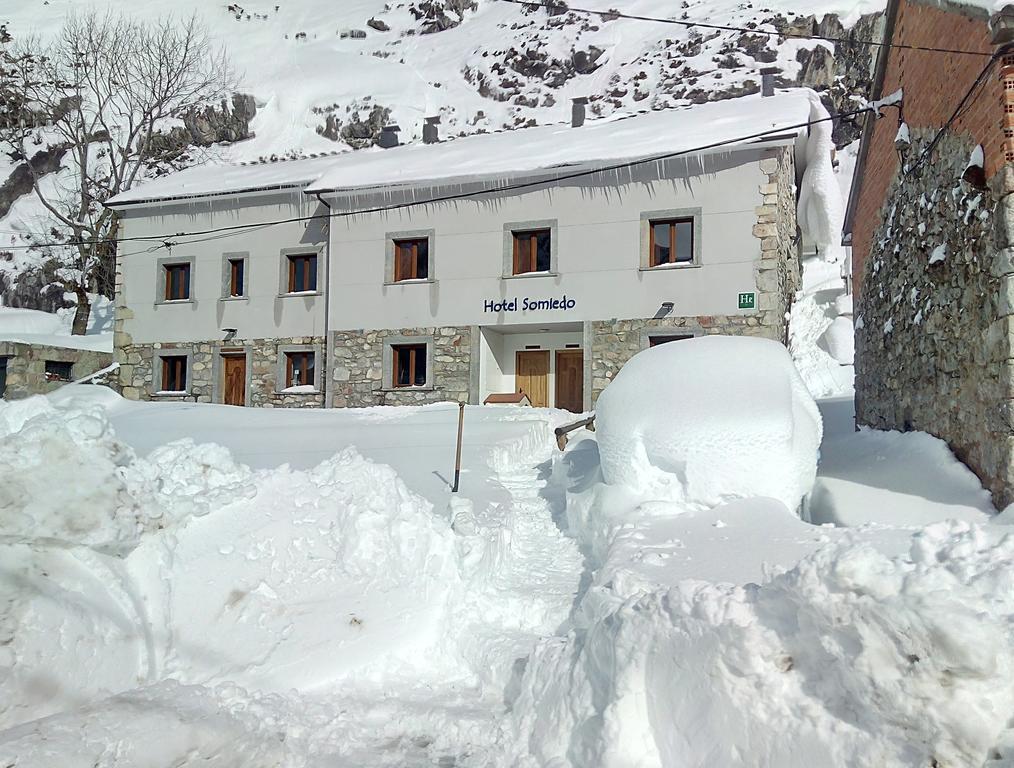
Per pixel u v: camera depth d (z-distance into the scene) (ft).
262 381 63.72
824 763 8.26
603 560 17.90
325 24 188.44
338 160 72.59
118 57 108.47
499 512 22.84
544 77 147.02
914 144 26.63
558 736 11.25
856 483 22.93
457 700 13.57
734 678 9.33
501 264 57.26
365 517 17.30
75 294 97.35
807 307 69.15
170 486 16.47
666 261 54.60
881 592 8.21
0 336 71.97
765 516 16.83
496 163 58.54
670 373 21.20
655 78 131.95
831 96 117.19
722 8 145.48
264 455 32.73
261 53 170.50
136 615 13.78
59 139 117.29
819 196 79.87
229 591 15.20
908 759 7.77
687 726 9.70
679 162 52.95
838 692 8.57
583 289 55.11
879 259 32.68
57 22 169.27
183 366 67.26
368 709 12.98
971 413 21.02
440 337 58.44
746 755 8.96
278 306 63.77
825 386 59.06
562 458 29.01
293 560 16.37
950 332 22.74
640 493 19.80
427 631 15.55
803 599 8.86
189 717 10.94
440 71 157.99
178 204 66.85
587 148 57.57
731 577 13.34
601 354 54.54
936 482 21.39
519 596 17.26
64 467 13.60
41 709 11.51
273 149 139.13
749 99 69.31
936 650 7.67
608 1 167.63
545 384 61.05
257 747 11.12
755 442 19.02
